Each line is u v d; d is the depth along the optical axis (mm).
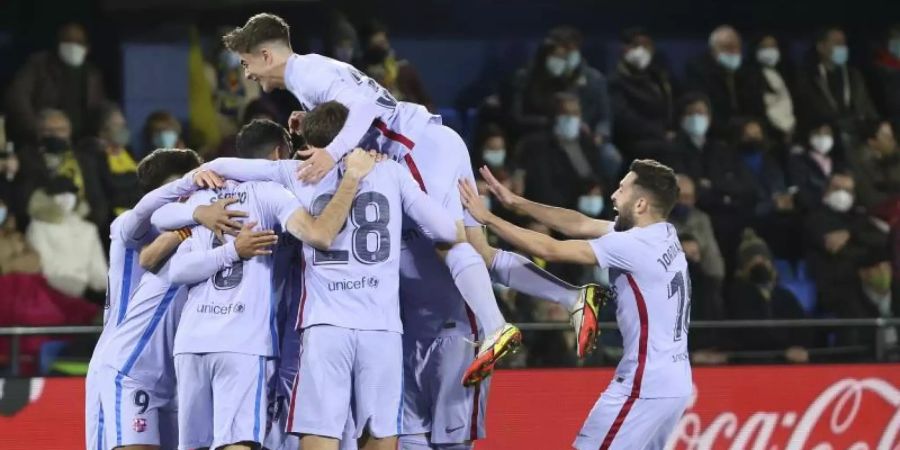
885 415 30375
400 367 21125
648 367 22672
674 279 22859
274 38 21875
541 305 31344
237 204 21219
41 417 27703
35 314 31000
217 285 21031
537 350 31078
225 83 36812
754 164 37875
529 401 29125
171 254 22219
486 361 21156
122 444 22391
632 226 23375
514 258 23344
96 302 32344
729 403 29781
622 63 37969
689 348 32406
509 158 36688
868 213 37750
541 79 37125
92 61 38406
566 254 22562
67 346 29922
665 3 42844
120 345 22578
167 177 22844
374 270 20719
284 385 22094
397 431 21078
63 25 37375
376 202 20875
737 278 34125
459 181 22703
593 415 23000
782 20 43406
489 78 41719
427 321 22844
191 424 21125
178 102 38406
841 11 43375
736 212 36312
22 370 29484
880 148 39000
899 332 31094
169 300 22500
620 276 22969
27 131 34219
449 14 41594
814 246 35781
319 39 40719
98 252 32469
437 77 41500
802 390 30094
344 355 20609
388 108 21828
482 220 22703
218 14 39594
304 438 20719
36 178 32531
